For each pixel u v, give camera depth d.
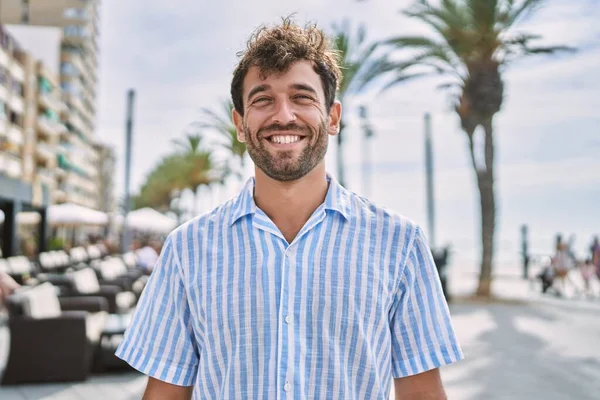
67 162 70.88
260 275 1.48
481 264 14.63
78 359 6.16
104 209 111.62
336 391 1.41
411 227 1.59
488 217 14.69
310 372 1.42
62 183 70.69
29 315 6.22
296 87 1.55
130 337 1.59
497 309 11.98
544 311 11.62
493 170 14.83
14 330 6.09
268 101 1.56
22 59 51.00
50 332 6.16
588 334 8.82
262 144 1.54
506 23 13.71
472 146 15.03
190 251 1.57
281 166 1.52
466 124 14.93
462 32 13.91
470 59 14.56
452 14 13.87
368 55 16.39
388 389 1.51
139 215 30.23
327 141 1.60
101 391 5.80
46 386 5.97
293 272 1.48
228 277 1.50
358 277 1.49
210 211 1.65
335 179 1.67
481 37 13.91
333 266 1.49
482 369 6.54
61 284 10.68
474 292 15.33
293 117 1.53
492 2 13.30
